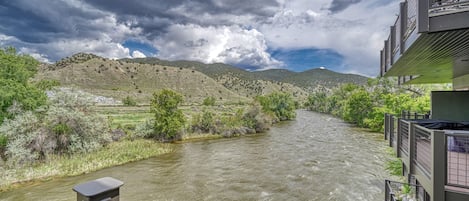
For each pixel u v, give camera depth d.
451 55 4.71
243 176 12.98
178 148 19.94
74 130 15.68
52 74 65.00
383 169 13.65
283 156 17.09
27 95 16.31
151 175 13.15
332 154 17.39
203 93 80.69
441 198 2.95
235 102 66.25
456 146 4.66
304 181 12.12
